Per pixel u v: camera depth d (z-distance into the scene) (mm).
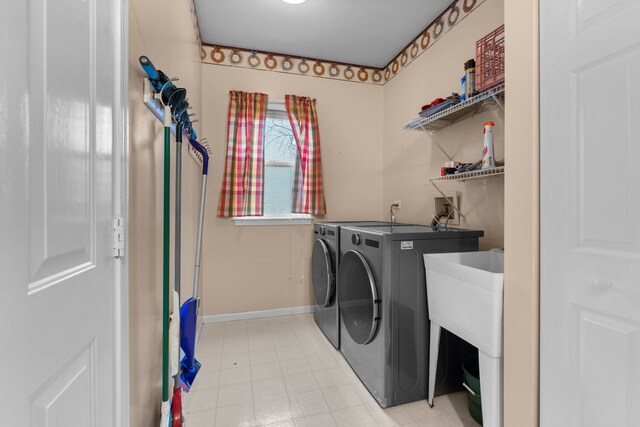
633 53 771
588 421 879
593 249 868
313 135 2914
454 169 1913
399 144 2861
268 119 2934
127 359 852
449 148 2201
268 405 1616
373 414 1547
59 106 562
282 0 2121
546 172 994
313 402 1642
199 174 2492
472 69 1688
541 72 1005
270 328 2621
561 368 949
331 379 1855
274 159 2953
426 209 2465
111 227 790
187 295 1883
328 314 2383
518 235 1080
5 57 431
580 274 896
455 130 2137
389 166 3045
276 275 2916
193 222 2131
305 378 1866
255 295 2863
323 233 2521
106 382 758
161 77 1039
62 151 572
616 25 800
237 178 2732
